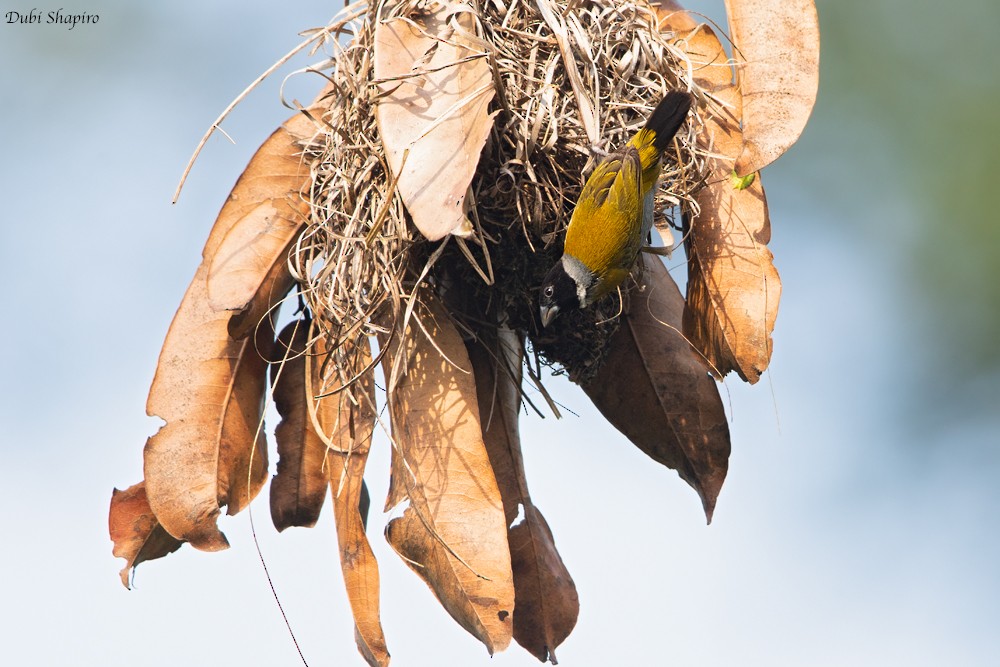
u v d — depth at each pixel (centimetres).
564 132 865
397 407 845
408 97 799
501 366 900
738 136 897
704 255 886
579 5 898
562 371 936
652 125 861
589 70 870
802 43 885
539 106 838
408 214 834
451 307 884
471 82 802
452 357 850
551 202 869
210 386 864
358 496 838
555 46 871
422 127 785
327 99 894
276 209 871
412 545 823
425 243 848
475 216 814
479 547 814
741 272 875
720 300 877
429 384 846
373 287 837
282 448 867
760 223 881
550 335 896
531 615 889
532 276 877
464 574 812
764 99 882
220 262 852
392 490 834
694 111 898
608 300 911
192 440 856
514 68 853
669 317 931
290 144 886
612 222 841
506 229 868
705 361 909
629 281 916
